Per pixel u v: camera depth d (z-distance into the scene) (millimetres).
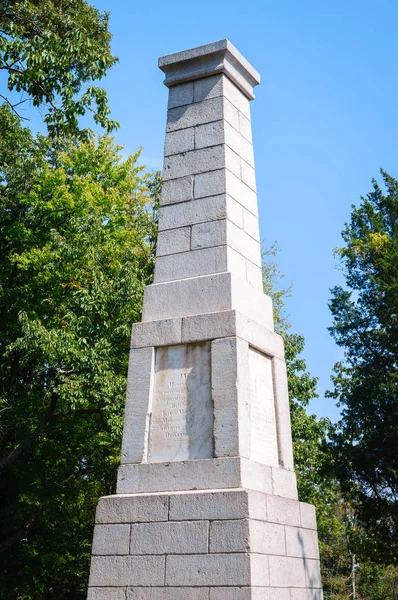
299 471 26422
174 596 7582
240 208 10367
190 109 10977
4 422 21984
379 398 31578
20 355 23859
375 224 36219
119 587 7930
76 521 24406
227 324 8875
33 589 24375
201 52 11094
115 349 18812
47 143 27047
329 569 54125
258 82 11852
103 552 8203
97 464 23297
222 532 7609
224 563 7461
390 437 30344
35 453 23188
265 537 7762
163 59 11383
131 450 8844
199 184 10320
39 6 17750
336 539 48062
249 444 8422
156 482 8445
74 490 23359
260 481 8336
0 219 26047
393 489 30859
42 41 15266
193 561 7637
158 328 9352
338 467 31797
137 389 9156
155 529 8008
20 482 22734
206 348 8969
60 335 18188
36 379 24297
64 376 18328
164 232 10266
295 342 26188
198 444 8500
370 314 34594
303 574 8352
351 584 52938
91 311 19234
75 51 15742
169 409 8883
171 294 9633
